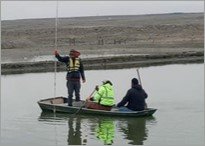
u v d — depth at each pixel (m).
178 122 20.02
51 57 52.22
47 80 35.09
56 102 24.02
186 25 103.38
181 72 39.56
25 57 53.00
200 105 23.89
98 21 155.00
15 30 98.19
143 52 57.78
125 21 147.62
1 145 16.48
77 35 91.88
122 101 21.42
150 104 24.42
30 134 18.09
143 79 34.88
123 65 46.59
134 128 19.12
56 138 17.56
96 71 40.78
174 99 25.88
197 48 64.38
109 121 20.56
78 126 19.62
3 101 25.78
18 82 34.03
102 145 16.48
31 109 23.41
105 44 74.88
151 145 16.41
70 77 22.97
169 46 69.62
